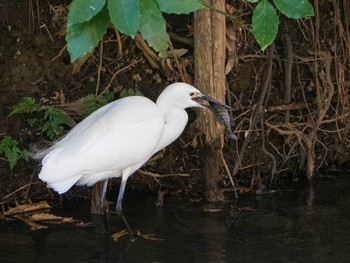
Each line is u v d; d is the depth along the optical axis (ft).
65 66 36.83
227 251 27.66
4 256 27.45
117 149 29.78
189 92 31.76
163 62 37.19
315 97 40.19
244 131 38.19
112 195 36.29
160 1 15.34
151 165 37.06
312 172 38.83
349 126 40.73
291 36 40.09
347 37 40.70
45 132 35.68
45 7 36.68
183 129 33.53
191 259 26.76
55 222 32.04
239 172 38.40
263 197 35.99
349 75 41.16
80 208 34.50
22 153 34.19
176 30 38.24
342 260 26.43
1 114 35.27
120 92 37.40
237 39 38.09
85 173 29.91
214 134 34.22
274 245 28.30
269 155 38.04
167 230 30.68
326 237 29.22
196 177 37.29
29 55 36.22
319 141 39.75
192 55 37.78
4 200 34.65
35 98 36.06
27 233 30.45
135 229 30.89
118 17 14.83
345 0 40.93
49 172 29.40
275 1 15.83
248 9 38.24
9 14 35.88
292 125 39.06
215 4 32.99
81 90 37.24
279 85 39.91
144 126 30.37
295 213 32.89
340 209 33.42
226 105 34.60
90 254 27.63
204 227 30.99
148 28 15.30
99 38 15.66
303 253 27.30
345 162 41.34
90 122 30.94
